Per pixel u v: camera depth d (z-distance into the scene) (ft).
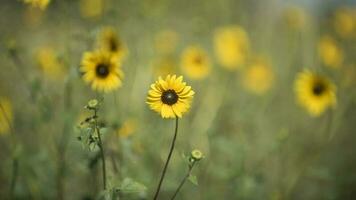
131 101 19.19
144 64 20.38
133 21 19.65
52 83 18.21
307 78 16.75
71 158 15.29
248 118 20.71
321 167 18.52
